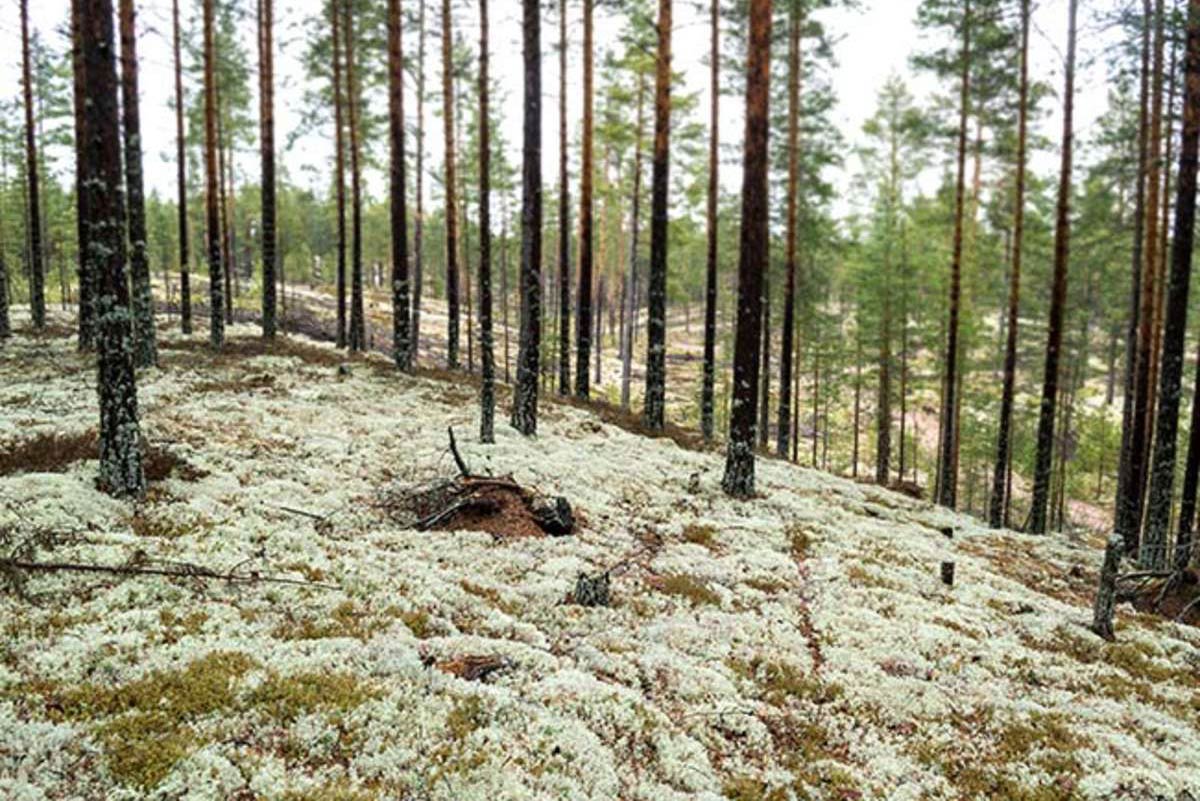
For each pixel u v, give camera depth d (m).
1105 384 56.47
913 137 23.36
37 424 13.60
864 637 9.62
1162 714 8.68
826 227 28.62
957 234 23.02
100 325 9.89
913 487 26.84
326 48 27.17
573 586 9.75
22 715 5.30
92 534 8.46
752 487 15.89
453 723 6.05
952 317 23.39
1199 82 13.66
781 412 24.67
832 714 7.76
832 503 17.28
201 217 59.56
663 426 22.39
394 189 23.22
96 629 6.58
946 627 10.41
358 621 7.63
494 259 63.00
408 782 5.28
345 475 13.01
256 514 10.39
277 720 5.68
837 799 6.32
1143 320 17.34
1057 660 9.82
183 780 4.87
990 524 21.23
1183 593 13.47
